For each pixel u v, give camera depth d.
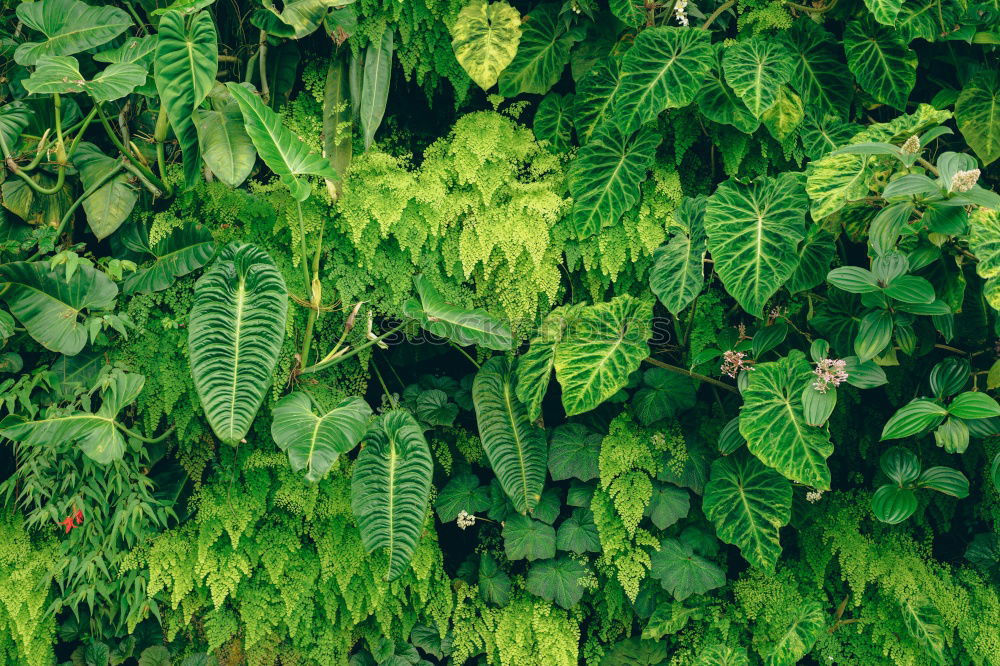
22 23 2.37
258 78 2.46
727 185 2.30
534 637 2.54
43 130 2.31
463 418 2.76
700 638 2.57
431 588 2.61
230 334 2.06
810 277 2.30
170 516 2.49
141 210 2.38
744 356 2.45
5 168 2.25
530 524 2.54
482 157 2.41
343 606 2.59
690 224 2.38
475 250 2.45
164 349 2.34
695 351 2.51
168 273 2.30
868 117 2.56
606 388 2.28
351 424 2.14
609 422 2.65
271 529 2.49
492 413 2.51
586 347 2.35
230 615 2.49
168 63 1.95
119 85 2.01
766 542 2.35
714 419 2.62
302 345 2.42
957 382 2.26
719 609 2.58
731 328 2.49
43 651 2.43
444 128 2.69
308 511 2.42
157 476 2.48
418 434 2.26
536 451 2.55
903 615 2.47
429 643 2.62
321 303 2.42
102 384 2.19
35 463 2.18
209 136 2.07
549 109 2.52
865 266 2.59
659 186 2.46
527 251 2.48
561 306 2.56
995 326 2.21
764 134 2.44
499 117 2.48
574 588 2.49
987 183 2.51
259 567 2.51
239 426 2.04
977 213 1.99
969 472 2.61
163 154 2.28
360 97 2.39
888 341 2.11
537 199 2.43
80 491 2.25
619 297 2.39
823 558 2.58
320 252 2.37
